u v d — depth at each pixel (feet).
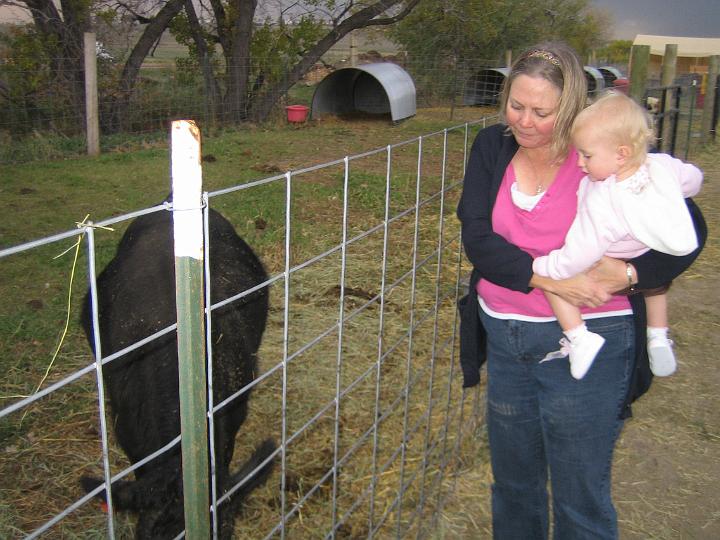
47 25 39.27
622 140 6.61
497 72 56.95
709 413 13.15
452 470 11.30
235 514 8.57
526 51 7.00
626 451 12.04
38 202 24.32
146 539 7.04
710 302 17.99
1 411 3.69
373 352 14.80
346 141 39.50
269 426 12.34
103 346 11.02
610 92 6.92
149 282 10.42
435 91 59.00
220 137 39.63
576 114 6.89
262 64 46.60
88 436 11.91
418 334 15.58
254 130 43.60
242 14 45.37
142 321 9.72
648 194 6.68
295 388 13.46
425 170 31.53
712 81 34.50
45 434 11.89
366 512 10.41
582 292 6.95
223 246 12.01
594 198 6.88
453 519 10.35
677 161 7.11
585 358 7.04
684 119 43.80
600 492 7.61
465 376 8.63
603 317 7.31
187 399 5.12
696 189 7.17
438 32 64.39
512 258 7.18
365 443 11.93
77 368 13.82
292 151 35.47
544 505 8.50
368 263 19.43
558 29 83.41
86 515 10.16
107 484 4.54
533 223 7.38
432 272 19.02
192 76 44.52
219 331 9.78
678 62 86.94
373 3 52.47
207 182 27.48
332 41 49.75
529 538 8.55
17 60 36.88
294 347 14.88
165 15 43.06
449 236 21.85
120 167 30.25
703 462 11.78
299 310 16.55
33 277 17.57
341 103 51.52
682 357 15.15
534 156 7.27
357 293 17.54
